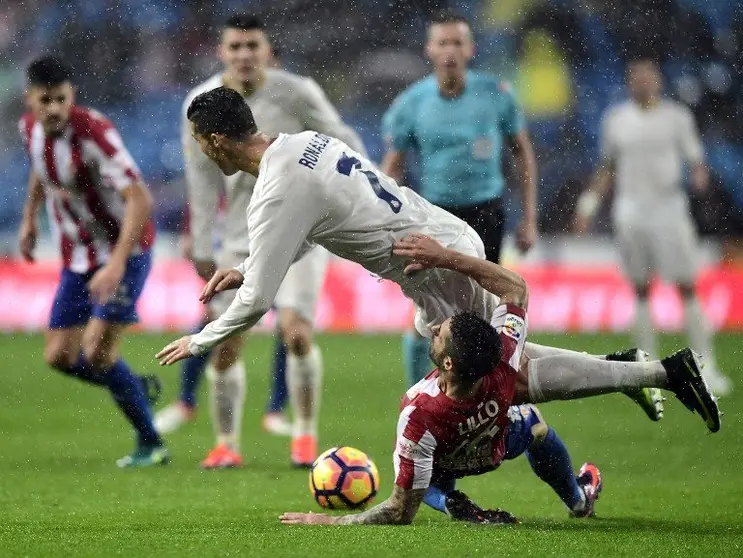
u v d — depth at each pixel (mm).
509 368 10828
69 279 17391
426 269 11648
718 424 11398
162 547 10242
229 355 16891
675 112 25906
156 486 15164
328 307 36000
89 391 25500
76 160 16906
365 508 12711
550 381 11195
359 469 12672
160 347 31328
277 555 9766
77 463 17297
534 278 35781
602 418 21531
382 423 21141
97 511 13102
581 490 12445
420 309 12086
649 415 11984
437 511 12852
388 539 10430
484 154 18438
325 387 25703
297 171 11156
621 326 35125
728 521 12328
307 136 11438
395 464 11008
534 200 18984
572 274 35625
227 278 11594
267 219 11133
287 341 16953
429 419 10641
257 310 11203
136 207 17000
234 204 16922
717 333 34531
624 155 26109
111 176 16938
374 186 11570
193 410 21469
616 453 17938
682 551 10188
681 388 11266
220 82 16656
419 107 18641
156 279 34938
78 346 17359
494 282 11406
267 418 21141
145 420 17125
